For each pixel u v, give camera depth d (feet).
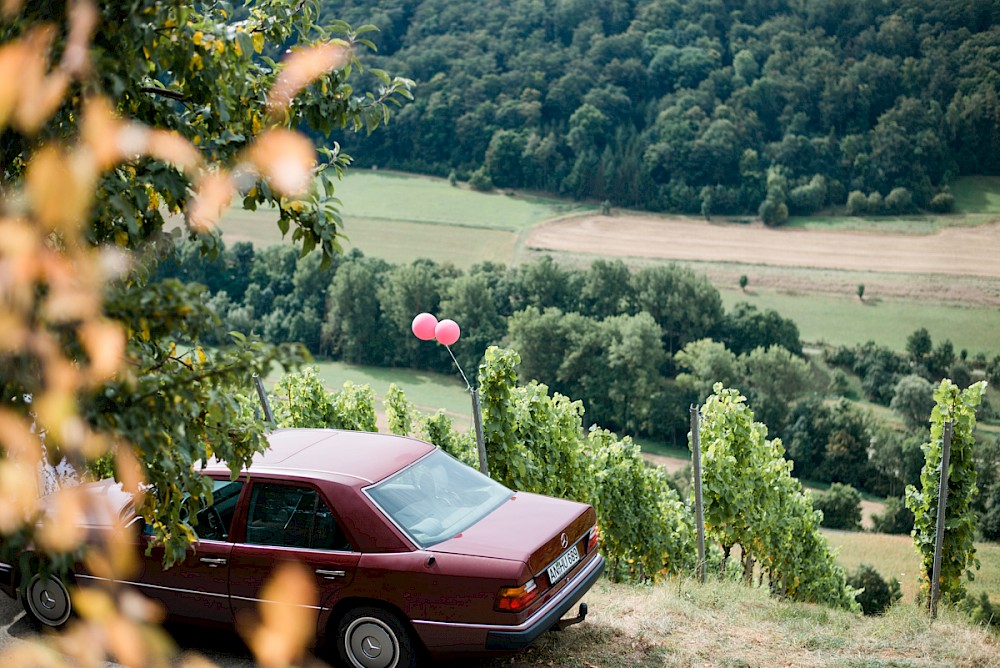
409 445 23.27
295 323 389.60
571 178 489.26
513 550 19.53
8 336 2.11
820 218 465.47
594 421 356.79
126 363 9.59
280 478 21.03
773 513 45.16
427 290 384.47
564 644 22.84
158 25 10.68
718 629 24.61
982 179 465.06
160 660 1.88
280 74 13.78
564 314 394.11
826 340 383.65
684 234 456.86
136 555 21.62
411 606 19.45
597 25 527.81
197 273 395.75
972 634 25.30
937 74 474.08
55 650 1.86
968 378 359.46
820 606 29.48
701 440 43.42
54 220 1.99
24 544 5.34
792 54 496.64
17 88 1.74
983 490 258.57
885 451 307.37
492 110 506.89
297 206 12.93
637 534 47.70
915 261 424.46
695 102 485.56
